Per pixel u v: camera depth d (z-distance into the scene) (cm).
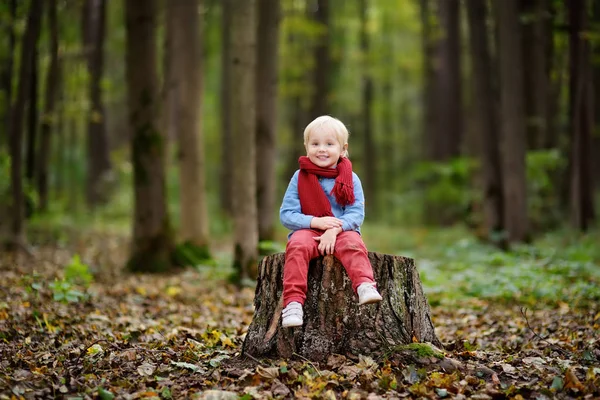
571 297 702
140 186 1004
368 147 2619
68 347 485
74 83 1634
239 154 899
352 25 2650
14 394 364
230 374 403
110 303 689
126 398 367
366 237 1611
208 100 2419
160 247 1003
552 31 1387
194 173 1130
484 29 1306
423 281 827
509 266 908
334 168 435
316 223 412
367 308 413
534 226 1470
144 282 876
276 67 1116
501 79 1227
